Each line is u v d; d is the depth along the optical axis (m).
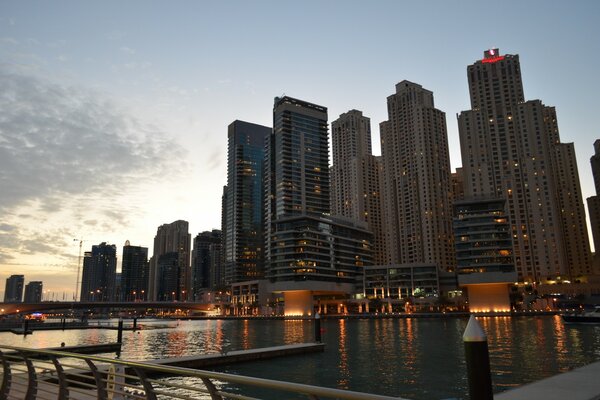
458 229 177.12
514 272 168.50
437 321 155.50
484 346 6.50
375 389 33.22
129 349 70.94
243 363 44.44
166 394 7.93
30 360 11.83
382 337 84.06
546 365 43.66
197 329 138.88
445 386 34.06
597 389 12.38
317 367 43.06
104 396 9.59
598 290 196.62
